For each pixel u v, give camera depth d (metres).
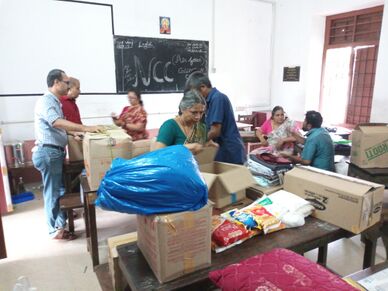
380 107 4.10
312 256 2.44
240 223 1.34
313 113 2.91
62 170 2.79
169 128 1.78
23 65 3.88
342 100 5.10
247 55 5.52
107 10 4.27
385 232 1.62
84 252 2.58
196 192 1.04
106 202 1.05
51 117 2.48
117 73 4.49
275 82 5.88
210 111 2.29
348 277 1.06
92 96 4.38
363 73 4.71
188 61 5.03
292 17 5.37
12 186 3.84
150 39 4.65
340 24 4.96
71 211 2.81
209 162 1.78
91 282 2.20
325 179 1.54
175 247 1.04
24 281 1.59
